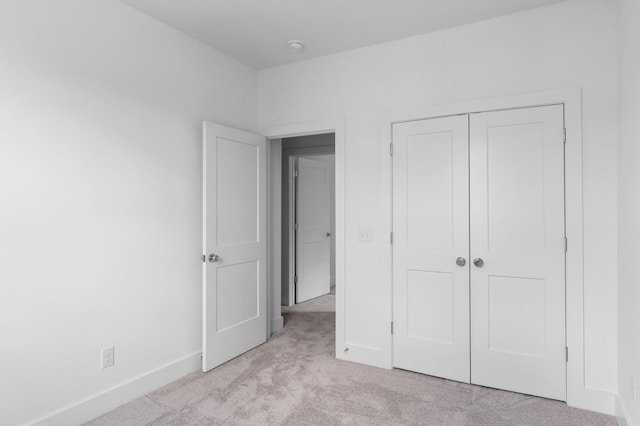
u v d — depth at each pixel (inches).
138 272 95.6
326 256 221.6
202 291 113.7
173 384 101.4
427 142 108.7
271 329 147.3
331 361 118.3
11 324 72.0
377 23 102.9
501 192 99.2
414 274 110.5
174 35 106.0
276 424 82.3
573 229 90.5
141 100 96.8
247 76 133.7
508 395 95.7
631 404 74.7
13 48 72.4
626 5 78.7
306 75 128.4
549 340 93.4
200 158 113.9
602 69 88.0
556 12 92.7
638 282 70.3
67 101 81.0
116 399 89.2
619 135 84.3
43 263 76.7
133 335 94.3
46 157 77.3
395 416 85.4
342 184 120.3
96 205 86.3
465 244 103.4
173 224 105.1
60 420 78.7
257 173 132.0
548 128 93.7
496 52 99.7
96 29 86.6
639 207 69.8
